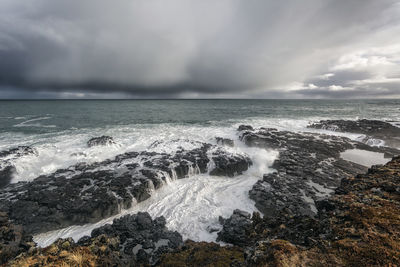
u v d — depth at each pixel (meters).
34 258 8.77
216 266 9.98
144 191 19.25
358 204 9.61
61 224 15.88
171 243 13.20
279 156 29.17
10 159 24.41
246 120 61.69
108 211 16.88
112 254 10.06
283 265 6.74
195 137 39.50
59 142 33.91
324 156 29.64
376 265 6.12
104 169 23.34
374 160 28.77
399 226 7.55
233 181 23.00
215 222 15.75
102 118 63.78
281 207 16.88
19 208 16.25
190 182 22.59
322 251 7.12
